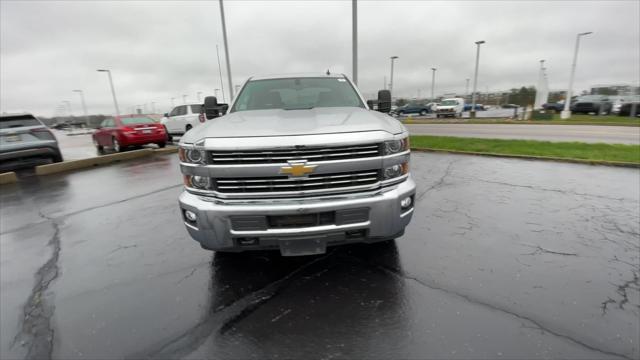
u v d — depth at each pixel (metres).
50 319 2.46
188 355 2.07
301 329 2.27
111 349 2.14
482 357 1.97
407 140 2.72
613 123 19.14
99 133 13.52
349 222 2.45
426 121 27.12
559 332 2.15
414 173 6.85
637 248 3.29
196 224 2.61
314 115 3.04
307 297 2.62
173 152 12.14
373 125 2.59
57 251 3.64
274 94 4.11
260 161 2.40
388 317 2.35
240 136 2.42
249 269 3.08
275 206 2.36
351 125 2.58
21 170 9.37
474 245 3.42
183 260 3.31
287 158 2.38
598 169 6.95
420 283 2.75
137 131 12.24
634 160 7.30
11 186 7.18
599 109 27.91
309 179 2.41
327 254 3.29
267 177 2.41
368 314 2.39
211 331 2.28
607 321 2.24
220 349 2.11
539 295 2.55
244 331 2.27
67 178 7.86
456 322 2.27
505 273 2.87
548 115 24.30
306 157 2.38
